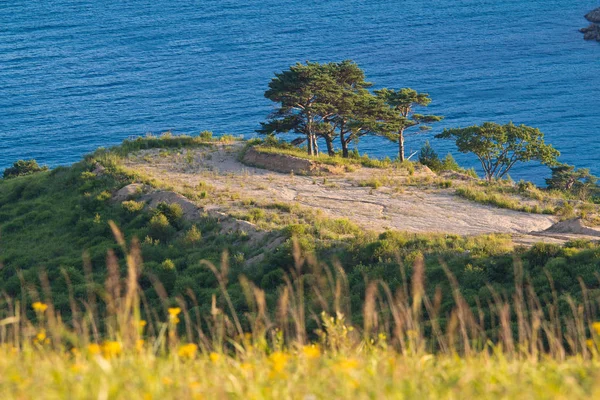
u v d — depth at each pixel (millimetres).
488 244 90312
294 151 158500
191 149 162000
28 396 16234
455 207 123062
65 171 151750
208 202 122750
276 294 76375
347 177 144250
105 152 158500
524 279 72312
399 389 17328
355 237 98500
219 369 19594
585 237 101438
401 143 185625
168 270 87062
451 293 70938
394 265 83125
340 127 173625
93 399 15773
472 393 17578
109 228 116688
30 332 21750
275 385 17750
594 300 56906
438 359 22594
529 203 125438
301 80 168250
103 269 101438
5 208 142750
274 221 112000
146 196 127438
